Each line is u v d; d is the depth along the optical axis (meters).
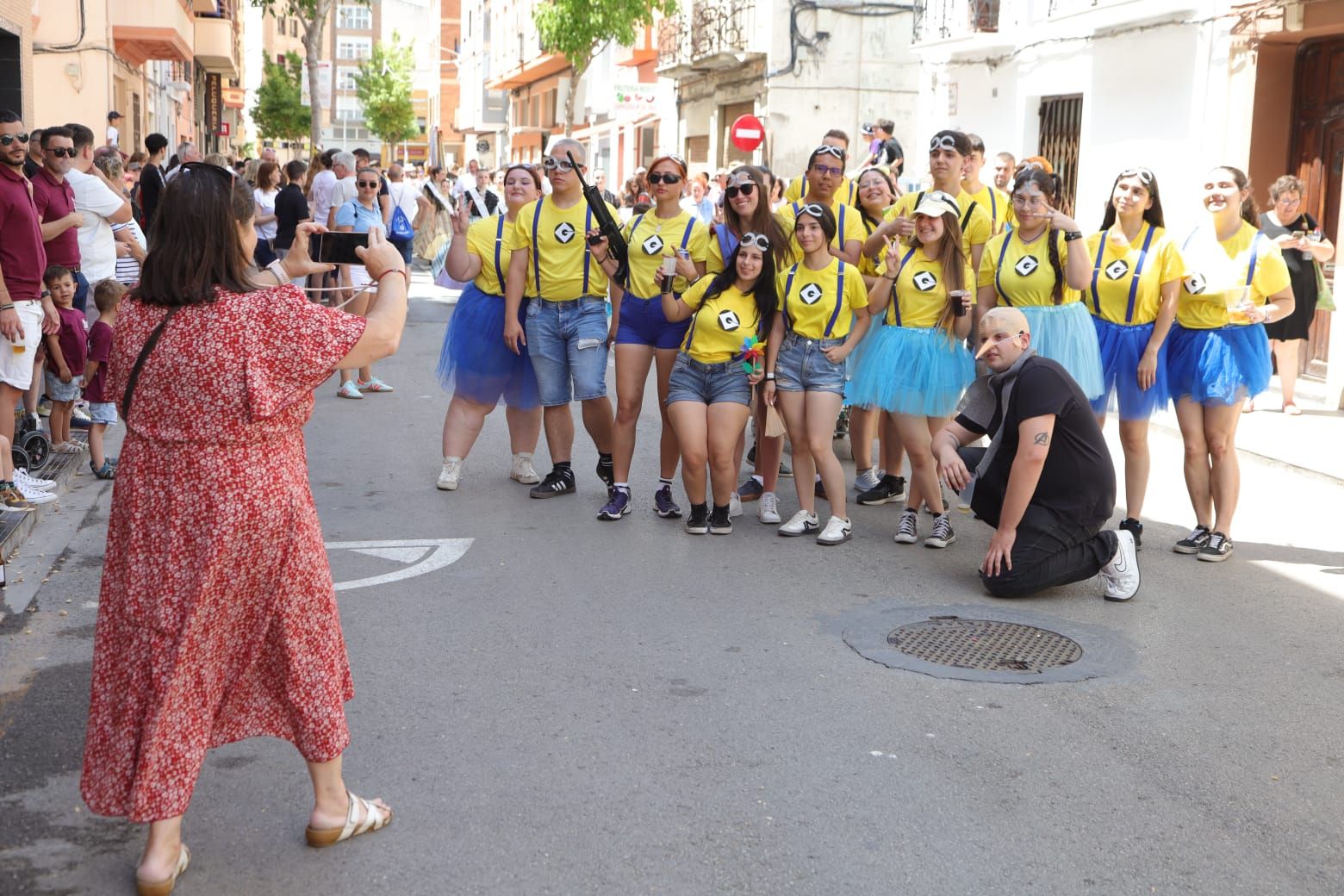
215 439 3.41
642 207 15.24
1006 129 19.50
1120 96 16.55
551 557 7.05
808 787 4.30
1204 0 14.81
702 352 7.40
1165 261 7.11
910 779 4.38
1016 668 5.48
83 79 22.34
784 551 7.29
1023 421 6.30
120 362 3.46
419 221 25.97
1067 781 4.38
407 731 4.70
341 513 7.96
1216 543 7.22
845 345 7.41
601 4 28.12
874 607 6.29
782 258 7.58
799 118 25.84
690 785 4.30
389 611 6.09
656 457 9.83
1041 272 7.27
